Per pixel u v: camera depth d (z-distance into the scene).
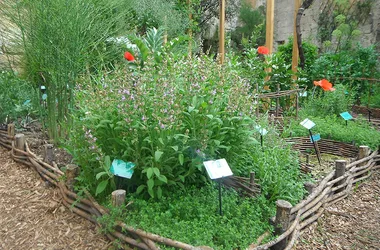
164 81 2.35
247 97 2.62
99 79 3.01
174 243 1.95
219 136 2.48
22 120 4.39
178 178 2.45
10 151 3.87
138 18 5.92
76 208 2.59
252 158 2.79
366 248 2.32
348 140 3.98
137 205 2.31
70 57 3.49
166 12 6.09
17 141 3.68
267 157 2.78
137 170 2.46
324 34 9.09
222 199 2.40
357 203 2.96
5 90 4.25
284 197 2.54
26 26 3.56
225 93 2.68
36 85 4.13
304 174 3.09
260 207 2.44
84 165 2.50
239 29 10.06
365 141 3.84
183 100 2.43
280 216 2.20
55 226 2.47
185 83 2.53
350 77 6.38
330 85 4.43
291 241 2.18
